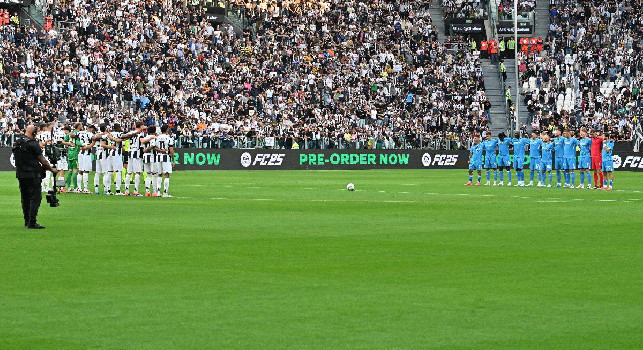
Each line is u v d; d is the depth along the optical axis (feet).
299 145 385.70
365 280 77.25
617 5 480.23
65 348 53.52
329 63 436.76
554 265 86.17
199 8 428.15
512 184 262.88
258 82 412.16
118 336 56.49
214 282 76.13
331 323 60.23
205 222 129.90
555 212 150.61
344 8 460.96
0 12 353.92
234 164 371.56
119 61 378.12
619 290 72.33
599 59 462.60
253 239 107.65
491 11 479.00
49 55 357.00
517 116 397.39
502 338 56.13
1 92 331.98
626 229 120.37
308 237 110.01
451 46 465.06
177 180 272.10
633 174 346.13
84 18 378.94
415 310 64.39
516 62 401.90
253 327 59.00
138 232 115.44
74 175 205.36
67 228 120.37
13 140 321.93
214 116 384.47
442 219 135.95
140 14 400.06
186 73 396.57
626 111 439.63
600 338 56.13
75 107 341.21
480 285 74.74
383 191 217.77
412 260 89.66
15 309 64.54
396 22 463.83
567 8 479.41
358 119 419.33
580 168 244.63
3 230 117.60
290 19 447.01
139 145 191.93
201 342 55.01
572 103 446.60
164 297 69.15
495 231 117.70
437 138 410.72
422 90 440.45
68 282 75.97
